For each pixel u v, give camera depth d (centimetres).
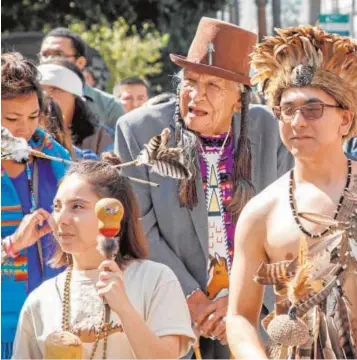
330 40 514
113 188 548
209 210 703
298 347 509
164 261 695
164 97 902
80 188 544
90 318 536
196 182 698
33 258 649
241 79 697
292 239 513
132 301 539
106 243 512
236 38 702
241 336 523
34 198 662
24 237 580
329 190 515
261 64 531
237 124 713
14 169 662
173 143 703
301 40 516
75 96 920
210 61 698
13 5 2447
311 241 509
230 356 696
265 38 527
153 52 2372
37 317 547
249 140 712
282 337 496
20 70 645
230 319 531
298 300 504
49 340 518
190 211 698
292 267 506
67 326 538
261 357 517
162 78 2514
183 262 704
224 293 699
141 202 698
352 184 516
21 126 648
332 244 504
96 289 541
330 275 503
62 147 683
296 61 518
